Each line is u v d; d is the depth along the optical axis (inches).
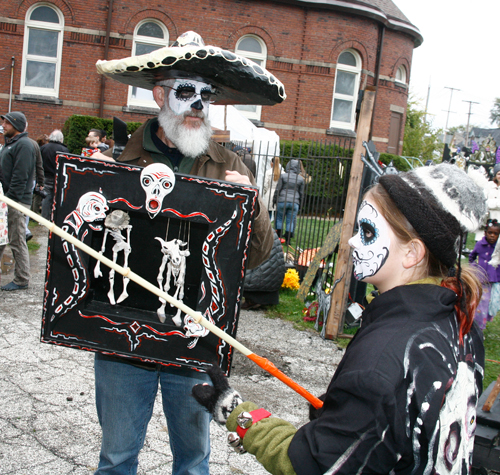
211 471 103.2
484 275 48.7
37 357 149.3
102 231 68.3
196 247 67.7
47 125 560.4
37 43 558.3
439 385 39.0
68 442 107.7
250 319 209.0
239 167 85.0
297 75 602.9
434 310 42.0
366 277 47.1
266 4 585.0
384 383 37.8
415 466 39.2
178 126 77.0
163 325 67.5
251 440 46.6
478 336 49.4
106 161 65.5
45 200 319.6
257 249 76.6
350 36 609.3
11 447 104.1
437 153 1171.3
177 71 74.0
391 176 45.2
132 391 74.8
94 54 561.6
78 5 551.2
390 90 656.4
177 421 77.2
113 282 68.9
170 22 569.6
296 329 200.5
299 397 140.9
